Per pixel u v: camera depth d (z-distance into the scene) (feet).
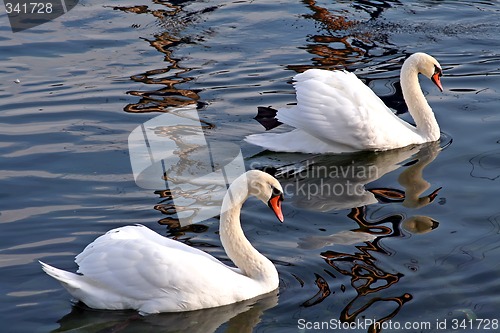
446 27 74.84
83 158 50.80
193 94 60.59
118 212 44.24
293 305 36.55
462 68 65.77
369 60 67.51
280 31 73.67
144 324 35.47
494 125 55.98
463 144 53.72
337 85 53.52
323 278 38.47
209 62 66.80
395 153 53.21
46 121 56.13
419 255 40.40
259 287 37.45
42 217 43.75
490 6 80.59
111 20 75.66
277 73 64.54
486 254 40.37
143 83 62.44
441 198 46.62
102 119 56.34
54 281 38.22
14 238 41.70
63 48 69.21
